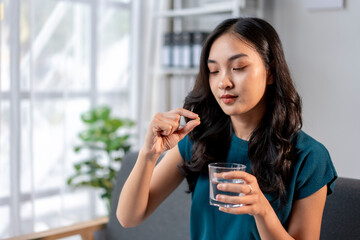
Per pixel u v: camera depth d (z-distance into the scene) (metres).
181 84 3.35
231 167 1.04
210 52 1.14
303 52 2.95
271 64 1.13
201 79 1.24
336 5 2.75
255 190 0.97
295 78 2.99
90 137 3.03
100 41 3.38
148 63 3.65
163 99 3.49
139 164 1.21
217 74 1.13
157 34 3.70
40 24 3.07
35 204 3.12
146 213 1.31
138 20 3.59
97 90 3.39
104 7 3.39
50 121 3.15
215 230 1.24
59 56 3.16
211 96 1.26
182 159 1.34
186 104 1.30
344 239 1.31
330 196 1.35
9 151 2.91
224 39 1.11
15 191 2.93
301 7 2.93
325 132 2.88
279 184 1.12
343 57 2.77
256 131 1.18
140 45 3.62
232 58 1.08
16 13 2.87
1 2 2.82
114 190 1.82
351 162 2.78
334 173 1.18
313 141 1.19
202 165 1.26
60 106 3.19
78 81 3.29
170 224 1.66
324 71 2.86
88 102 3.35
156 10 3.68
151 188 1.32
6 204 2.93
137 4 3.58
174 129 1.15
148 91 3.68
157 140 1.16
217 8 3.07
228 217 1.21
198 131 1.29
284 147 1.14
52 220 3.19
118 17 3.49
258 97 1.10
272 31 1.13
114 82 3.51
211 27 3.29
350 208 1.31
